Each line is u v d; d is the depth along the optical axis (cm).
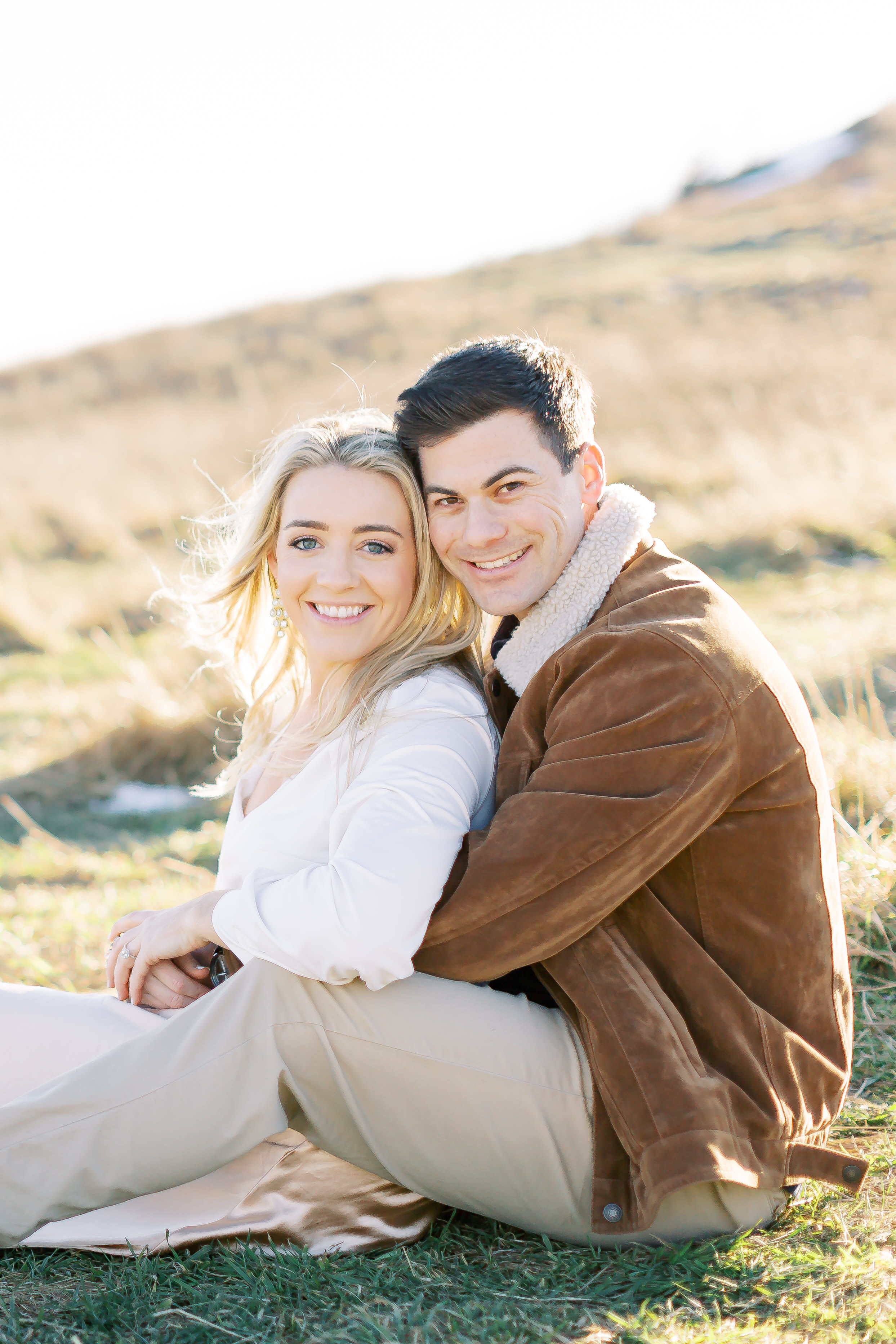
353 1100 190
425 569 228
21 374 2658
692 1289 182
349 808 204
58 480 1566
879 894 325
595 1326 173
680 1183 177
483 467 213
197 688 699
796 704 200
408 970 188
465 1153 192
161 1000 217
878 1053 273
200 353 2578
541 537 215
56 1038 210
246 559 247
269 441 249
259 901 193
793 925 196
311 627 231
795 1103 190
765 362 1619
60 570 1173
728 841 194
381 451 223
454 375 216
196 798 622
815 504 883
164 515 1311
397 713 212
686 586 204
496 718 230
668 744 188
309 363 2420
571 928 188
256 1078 187
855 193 3061
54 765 661
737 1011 191
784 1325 172
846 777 397
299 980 189
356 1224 199
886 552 802
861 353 1616
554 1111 190
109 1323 176
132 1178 187
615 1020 186
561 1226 196
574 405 220
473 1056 189
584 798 187
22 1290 188
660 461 1142
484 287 2814
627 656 193
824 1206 205
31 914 419
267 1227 197
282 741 243
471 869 191
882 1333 167
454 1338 170
